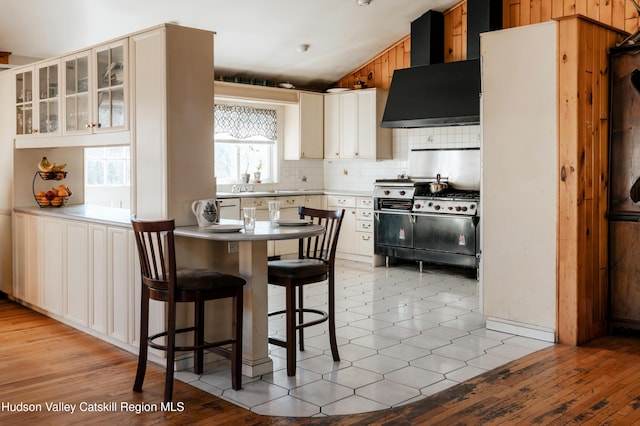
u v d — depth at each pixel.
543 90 4.15
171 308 3.12
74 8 5.30
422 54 6.93
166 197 3.69
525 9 6.25
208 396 3.23
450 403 3.11
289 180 8.44
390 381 3.44
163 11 5.68
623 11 5.50
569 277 4.10
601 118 4.27
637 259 4.30
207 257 3.79
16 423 2.89
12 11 5.15
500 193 4.40
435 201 6.72
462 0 6.77
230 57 7.20
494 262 4.46
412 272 6.99
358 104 7.86
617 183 4.35
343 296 5.70
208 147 3.88
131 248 3.92
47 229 4.86
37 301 5.07
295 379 3.48
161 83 3.68
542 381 3.42
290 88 7.96
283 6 6.02
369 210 7.55
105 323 4.23
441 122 6.50
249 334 3.52
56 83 4.81
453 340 4.25
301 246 4.10
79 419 2.93
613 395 3.21
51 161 5.60
